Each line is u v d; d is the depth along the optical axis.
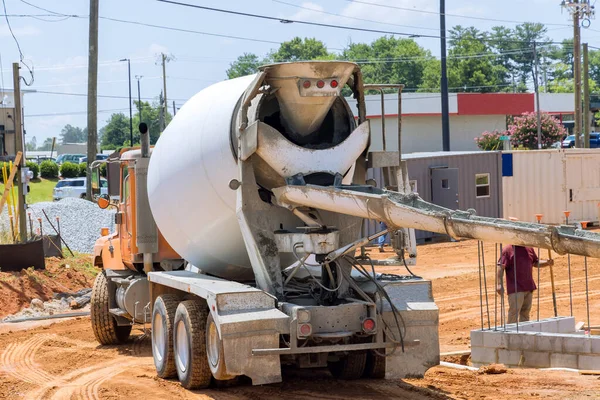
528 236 7.78
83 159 84.75
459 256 29.14
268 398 10.36
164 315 11.83
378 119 59.38
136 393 11.11
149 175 13.04
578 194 36.50
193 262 12.65
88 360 14.27
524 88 151.88
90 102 31.50
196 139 11.62
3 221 27.38
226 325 9.57
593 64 172.50
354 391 10.58
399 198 9.09
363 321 10.02
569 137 77.88
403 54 137.50
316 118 10.70
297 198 10.14
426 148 67.81
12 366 13.95
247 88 10.69
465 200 33.81
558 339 11.85
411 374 10.27
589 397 9.73
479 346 12.60
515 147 67.81
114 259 15.83
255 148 10.26
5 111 59.25
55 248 26.91
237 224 11.32
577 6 45.72
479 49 135.25
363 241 9.98
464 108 68.12
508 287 13.91
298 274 11.27
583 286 21.73
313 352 9.86
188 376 10.98
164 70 79.00
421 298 10.42
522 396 9.93
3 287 21.69
